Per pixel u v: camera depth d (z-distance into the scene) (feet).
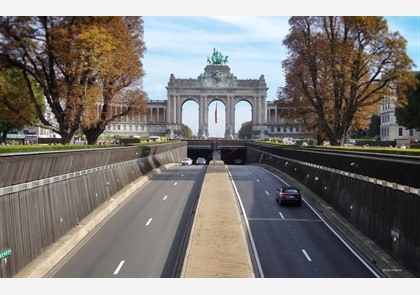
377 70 167.53
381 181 94.79
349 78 168.86
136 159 199.62
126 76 189.47
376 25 160.25
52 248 89.92
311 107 222.28
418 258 75.00
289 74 221.25
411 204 79.51
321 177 152.87
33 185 86.48
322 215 128.47
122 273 79.30
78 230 104.12
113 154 151.94
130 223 117.08
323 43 190.08
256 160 350.02
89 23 130.52
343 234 107.76
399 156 83.10
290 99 232.12
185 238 102.68
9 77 116.98
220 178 197.77
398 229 83.82
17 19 107.04
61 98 138.31
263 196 159.22
